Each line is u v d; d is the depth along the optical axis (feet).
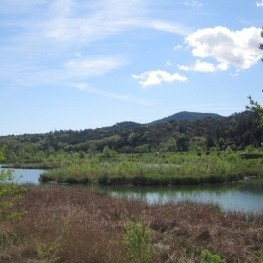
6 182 38.04
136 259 32.71
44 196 87.86
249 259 38.19
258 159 229.66
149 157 276.82
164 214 61.31
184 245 43.55
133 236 32.96
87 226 48.98
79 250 37.58
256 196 123.95
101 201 80.33
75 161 249.34
